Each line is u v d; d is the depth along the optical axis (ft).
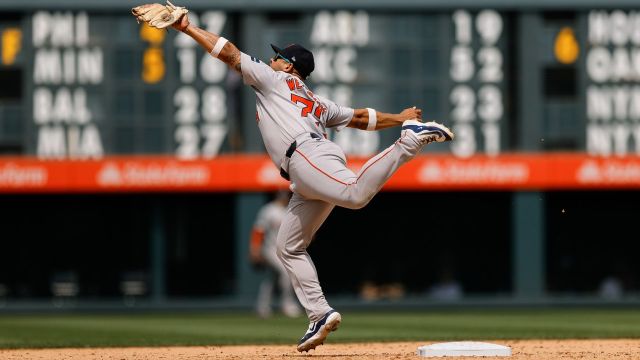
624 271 250.98
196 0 225.15
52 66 225.97
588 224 251.39
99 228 249.14
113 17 226.38
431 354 94.07
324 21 226.99
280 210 209.26
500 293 244.63
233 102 228.43
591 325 169.78
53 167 227.20
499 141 229.66
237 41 226.58
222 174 228.63
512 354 96.58
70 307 230.89
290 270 90.12
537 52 228.84
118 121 227.20
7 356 105.50
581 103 229.04
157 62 226.99
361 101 227.20
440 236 245.86
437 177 229.45
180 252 250.98
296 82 88.63
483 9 228.22
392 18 228.02
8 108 225.97
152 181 228.43
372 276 245.24
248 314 222.48
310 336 89.20
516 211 230.27
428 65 228.22
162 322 190.29
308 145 86.33
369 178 84.07
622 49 228.84
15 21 225.76
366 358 92.89
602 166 229.04
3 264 247.70
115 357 100.48
